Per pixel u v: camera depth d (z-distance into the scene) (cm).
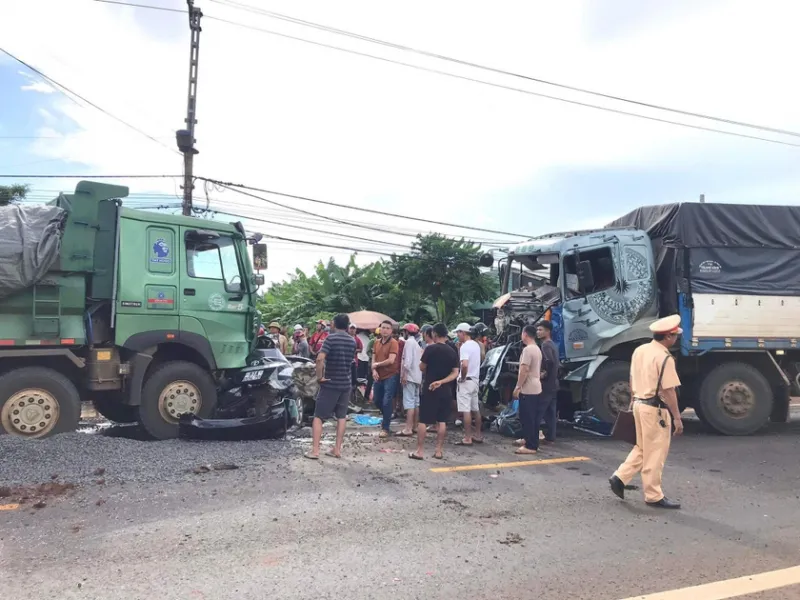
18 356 720
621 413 568
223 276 862
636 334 927
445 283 2216
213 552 415
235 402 873
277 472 627
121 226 779
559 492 588
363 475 629
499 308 1034
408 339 891
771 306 947
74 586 359
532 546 441
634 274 944
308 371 1005
